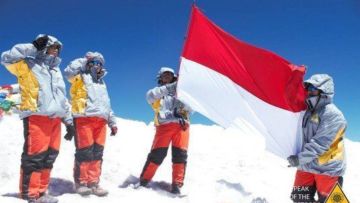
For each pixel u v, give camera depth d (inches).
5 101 255.4
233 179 346.0
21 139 335.6
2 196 234.5
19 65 227.3
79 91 261.9
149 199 269.6
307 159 206.5
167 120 290.4
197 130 467.8
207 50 251.1
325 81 208.2
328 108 207.8
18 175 287.3
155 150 294.5
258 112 239.5
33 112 224.8
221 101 246.1
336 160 205.9
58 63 241.9
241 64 245.4
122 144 377.7
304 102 229.3
